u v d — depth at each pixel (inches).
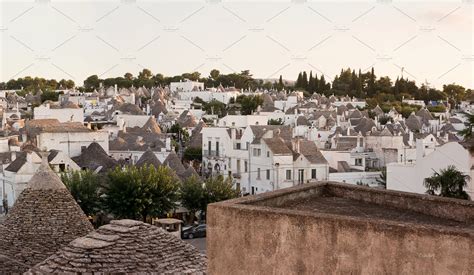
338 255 357.1
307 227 368.2
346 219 356.5
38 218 828.0
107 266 674.2
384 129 3336.6
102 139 2704.2
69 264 671.8
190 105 6053.2
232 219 394.9
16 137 2869.1
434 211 456.8
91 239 705.0
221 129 2923.2
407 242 336.2
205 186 2204.7
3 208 2119.8
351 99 6609.3
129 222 737.0
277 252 378.0
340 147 3137.3
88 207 1902.1
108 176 2014.0
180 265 709.3
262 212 384.5
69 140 2608.3
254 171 2620.6
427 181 1584.6
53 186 850.1
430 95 6609.3
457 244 322.0
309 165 2485.2
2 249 813.2
